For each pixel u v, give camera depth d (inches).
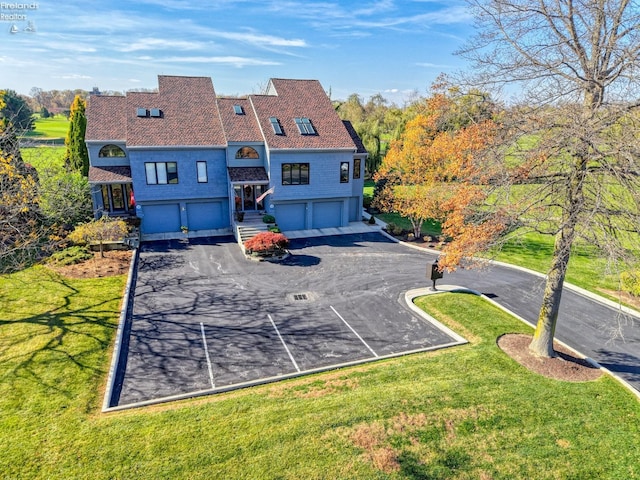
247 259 925.2
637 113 385.7
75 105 1293.1
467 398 441.1
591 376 503.8
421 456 362.0
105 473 330.3
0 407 405.4
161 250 968.3
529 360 529.7
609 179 399.5
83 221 1032.2
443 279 840.3
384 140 2357.3
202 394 453.7
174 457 348.2
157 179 1048.2
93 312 633.0
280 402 428.5
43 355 503.5
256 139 1099.3
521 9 437.7
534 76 438.9
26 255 804.6
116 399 440.5
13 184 666.8
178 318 640.4
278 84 1252.5
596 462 367.6
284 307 690.8
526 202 455.2
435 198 976.9
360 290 769.6
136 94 1130.7
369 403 426.0
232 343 570.6
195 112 1137.4
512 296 765.9
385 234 1165.1
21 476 325.4
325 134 1154.0
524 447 379.9
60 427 382.0
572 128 394.3
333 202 1202.6
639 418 426.3
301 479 332.5
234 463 344.2
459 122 622.2
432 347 566.9
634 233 424.8
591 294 772.0
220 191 1119.0
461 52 490.0
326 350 557.6
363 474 340.2
